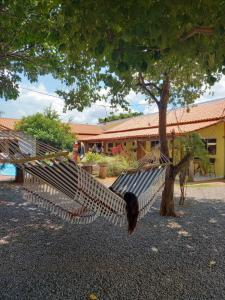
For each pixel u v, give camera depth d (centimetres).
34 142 521
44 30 586
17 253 563
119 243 632
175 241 649
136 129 2895
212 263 524
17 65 1101
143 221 820
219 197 1218
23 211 920
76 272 482
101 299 394
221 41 355
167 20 329
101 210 531
